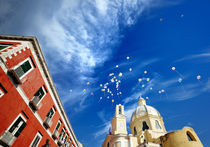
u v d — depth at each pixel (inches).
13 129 437.4
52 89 685.9
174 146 792.9
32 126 513.7
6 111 407.8
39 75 585.9
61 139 762.8
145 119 1286.9
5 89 409.1
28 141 488.4
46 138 599.8
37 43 574.9
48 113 654.5
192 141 786.8
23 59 499.5
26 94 498.6
